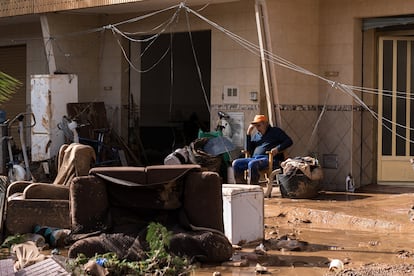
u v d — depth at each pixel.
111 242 8.25
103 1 15.27
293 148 14.34
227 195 9.30
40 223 10.09
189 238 8.34
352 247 9.44
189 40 18.31
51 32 16.94
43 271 6.83
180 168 8.61
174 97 18.56
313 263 8.50
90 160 11.30
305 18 14.45
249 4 14.75
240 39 14.79
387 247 9.39
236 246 9.30
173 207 8.61
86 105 16.64
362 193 13.71
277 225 11.20
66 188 10.41
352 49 14.26
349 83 14.30
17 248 8.15
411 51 14.43
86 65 17.56
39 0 16.66
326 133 14.60
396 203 12.19
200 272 8.03
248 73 14.84
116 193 8.73
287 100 14.25
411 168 14.48
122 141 16.91
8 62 20.12
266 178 13.75
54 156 16.25
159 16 16.44
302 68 14.38
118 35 17.28
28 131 19.06
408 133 14.48
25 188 10.80
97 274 7.02
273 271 8.09
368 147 14.59
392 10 13.77
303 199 12.95
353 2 14.20
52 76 16.31
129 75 17.50
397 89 14.52
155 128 18.42
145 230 8.33
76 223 8.62
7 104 19.97
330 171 14.52
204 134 14.69
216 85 15.41
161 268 7.49
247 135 13.88
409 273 7.79
